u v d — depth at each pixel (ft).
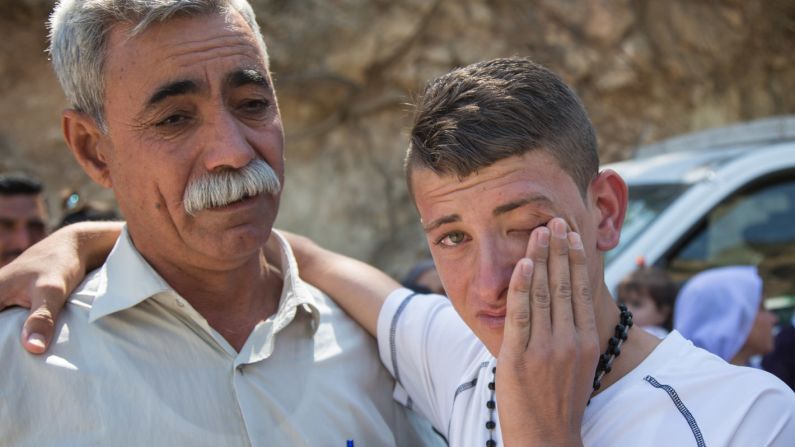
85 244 6.35
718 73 32.40
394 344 6.45
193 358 5.92
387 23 29.09
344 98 29.09
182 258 5.96
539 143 4.64
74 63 5.81
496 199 4.62
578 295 4.52
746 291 11.49
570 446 4.46
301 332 6.46
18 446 5.38
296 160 28.84
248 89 5.83
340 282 6.89
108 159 5.96
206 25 5.68
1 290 5.77
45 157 25.63
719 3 32.73
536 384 4.46
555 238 4.47
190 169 5.67
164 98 5.57
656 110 31.12
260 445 5.82
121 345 5.81
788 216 13.21
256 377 6.06
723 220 12.78
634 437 4.58
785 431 4.45
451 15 29.73
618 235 5.07
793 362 11.73
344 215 28.66
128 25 5.61
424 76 29.25
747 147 14.21
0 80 25.86
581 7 30.96
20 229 12.07
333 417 6.23
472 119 4.66
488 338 4.85
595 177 5.03
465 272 4.86
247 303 6.35
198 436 5.70
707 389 4.59
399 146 29.30
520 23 30.40
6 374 5.43
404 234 28.63
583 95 30.45
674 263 12.33
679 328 11.69
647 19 31.60
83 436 5.47
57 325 5.74
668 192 13.35
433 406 6.18
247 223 5.78
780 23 33.60
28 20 26.32
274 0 28.25
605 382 4.92
